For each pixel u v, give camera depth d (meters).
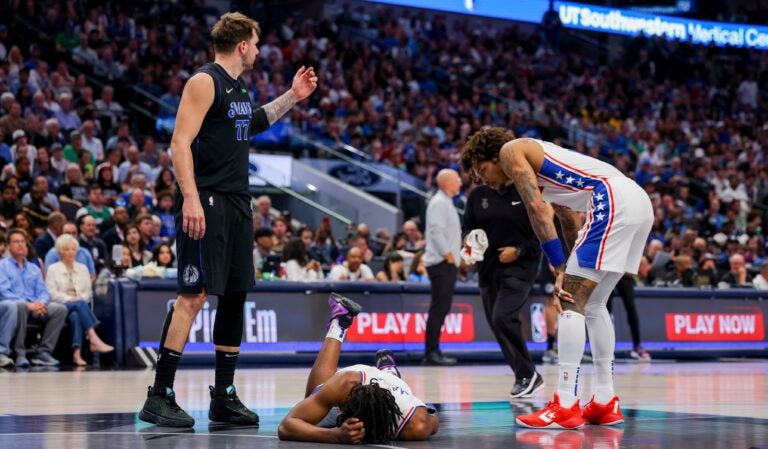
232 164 4.70
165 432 4.21
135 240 11.12
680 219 18.78
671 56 28.25
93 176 15.10
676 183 21.16
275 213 16.50
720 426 4.46
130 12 21.03
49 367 9.71
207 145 4.64
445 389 6.94
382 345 11.09
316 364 4.38
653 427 4.43
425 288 11.57
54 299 10.08
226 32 4.74
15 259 9.98
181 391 6.64
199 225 4.46
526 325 11.59
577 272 4.45
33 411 5.15
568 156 4.59
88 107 17.36
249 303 10.45
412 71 24.36
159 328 10.12
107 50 19.09
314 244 14.19
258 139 18.58
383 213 17.78
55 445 3.70
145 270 10.38
